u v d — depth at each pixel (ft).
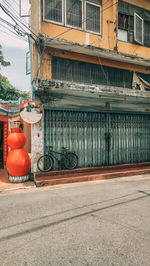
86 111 30.30
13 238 10.71
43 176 25.58
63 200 17.16
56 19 30.17
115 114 33.12
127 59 34.86
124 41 36.76
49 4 29.66
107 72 35.01
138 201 16.65
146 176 28.12
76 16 31.76
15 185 22.86
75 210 14.71
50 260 8.70
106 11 34.27
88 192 19.67
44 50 29.14
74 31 31.42
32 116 25.29
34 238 10.66
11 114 33.22
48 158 26.84
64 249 9.55
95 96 30.17
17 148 24.40
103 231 11.34
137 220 12.81
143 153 35.91
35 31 30.07
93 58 33.32
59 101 27.86
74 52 31.50
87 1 32.63
